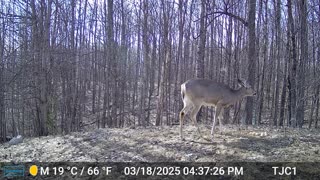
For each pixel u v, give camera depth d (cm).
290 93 1112
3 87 1228
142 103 1756
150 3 1716
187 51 1884
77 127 1531
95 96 2023
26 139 845
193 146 646
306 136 699
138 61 2055
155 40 1748
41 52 1109
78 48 1695
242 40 1675
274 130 783
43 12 1150
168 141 693
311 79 1269
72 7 1520
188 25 1800
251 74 1105
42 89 1105
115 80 1559
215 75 1992
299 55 1248
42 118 1111
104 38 1722
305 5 1126
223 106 736
